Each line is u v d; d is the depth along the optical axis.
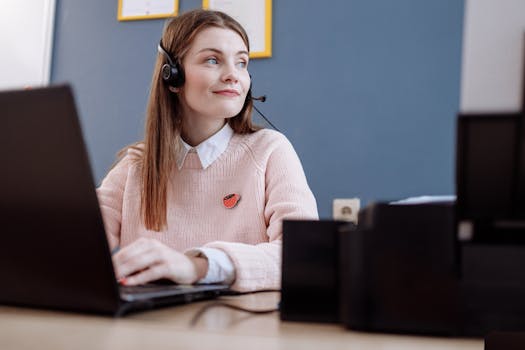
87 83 2.44
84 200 0.49
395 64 2.05
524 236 0.49
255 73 2.19
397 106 2.04
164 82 1.37
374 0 2.09
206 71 1.31
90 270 0.51
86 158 0.48
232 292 0.82
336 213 2.06
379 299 0.51
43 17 2.51
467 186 0.50
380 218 0.52
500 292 0.49
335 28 2.12
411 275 0.50
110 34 2.43
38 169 0.50
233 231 1.26
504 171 0.49
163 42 1.39
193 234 1.26
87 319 0.51
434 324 0.50
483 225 0.49
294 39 2.16
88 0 2.48
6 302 0.56
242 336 0.46
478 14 0.50
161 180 1.30
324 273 0.55
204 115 1.35
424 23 2.03
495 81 0.49
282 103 2.16
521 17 0.49
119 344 0.44
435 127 2.00
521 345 0.48
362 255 0.52
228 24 1.34
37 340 0.46
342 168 2.08
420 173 2.00
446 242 0.50
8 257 0.54
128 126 2.38
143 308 0.59
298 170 1.33
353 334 0.50
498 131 0.49
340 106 2.10
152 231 1.28
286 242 0.56
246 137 1.39
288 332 0.49
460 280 0.50
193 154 1.34
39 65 2.50
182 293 0.66
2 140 0.51
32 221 0.52
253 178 1.30
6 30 2.55
